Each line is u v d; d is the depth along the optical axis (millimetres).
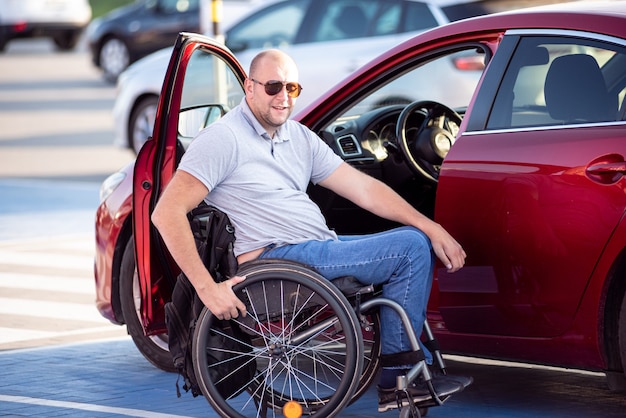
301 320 5531
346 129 6863
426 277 5453
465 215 5742
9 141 19016
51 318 8367
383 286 5473
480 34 5965
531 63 5770
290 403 5574
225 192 5641
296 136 5805
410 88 12570
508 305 5652
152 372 6883
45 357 7254
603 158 5352
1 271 10062
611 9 5695
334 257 5488
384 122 6918
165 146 6078
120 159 16969
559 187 5453
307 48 13719
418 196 6855
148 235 6105
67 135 19578
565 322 5500
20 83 27281
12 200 13703
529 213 5535
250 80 5656
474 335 5828
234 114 5695
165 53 15227
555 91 5633
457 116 6785
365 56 13312
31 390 6469
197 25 24625
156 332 6293
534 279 5551
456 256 5527
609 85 5508
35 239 11461
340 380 5461
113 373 6855
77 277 9812
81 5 33125
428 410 6004
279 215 5621
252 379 5629
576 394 6293
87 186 14672
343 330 5320
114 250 6953
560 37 5688
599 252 5348
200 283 5418
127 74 15375
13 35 32469
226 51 6480
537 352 5641
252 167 5625
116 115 15352
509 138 5688
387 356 5445
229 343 5543
